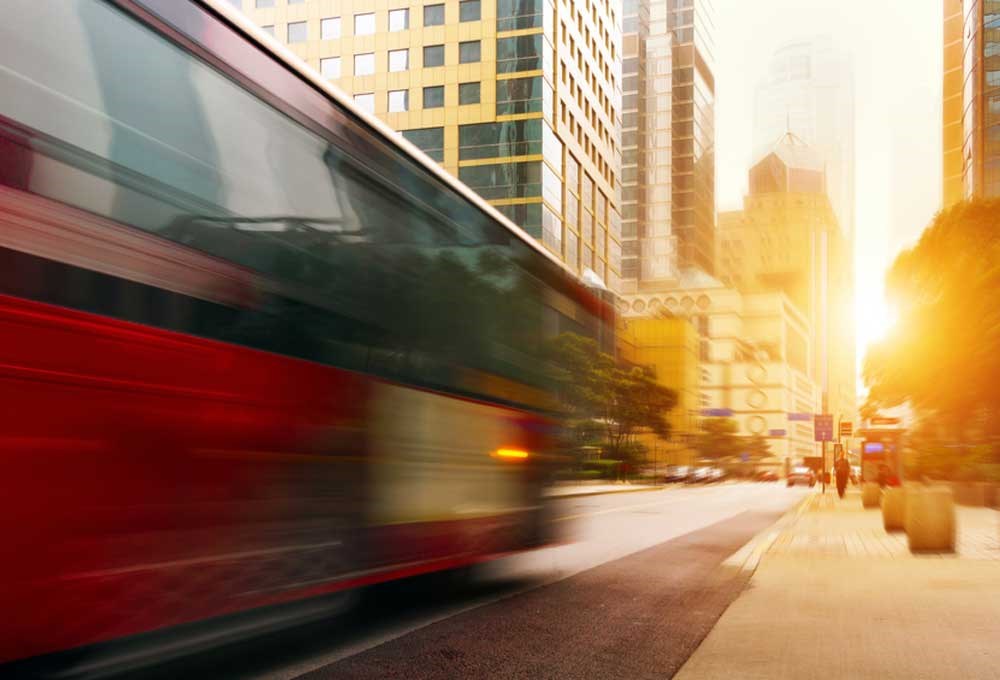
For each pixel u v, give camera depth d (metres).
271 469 5.11
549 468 10.56
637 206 132.00
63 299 3.70
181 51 4.52
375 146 6.55
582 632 7.12
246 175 4.99
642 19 136.75
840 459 38.25
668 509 28.55
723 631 7.05
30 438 3.52
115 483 3.93
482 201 8.62
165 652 4.60
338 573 5.84
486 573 10.48
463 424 7.98
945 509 13.38
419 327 7.11
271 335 5.17
